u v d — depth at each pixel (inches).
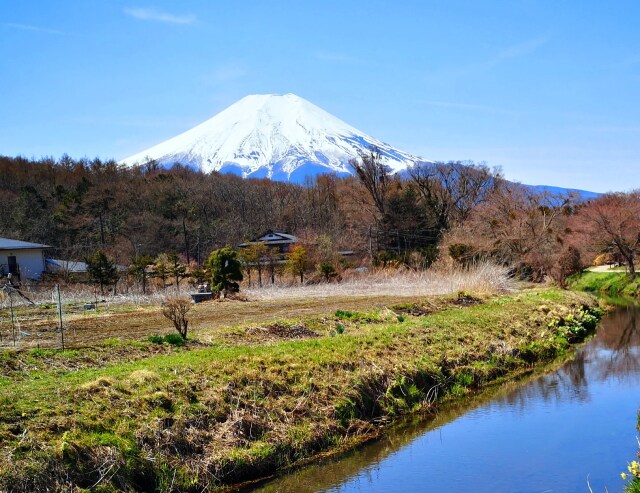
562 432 454.0
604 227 1780.3
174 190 2817.4
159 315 751.7
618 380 611.5
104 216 2358.5
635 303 1366.9
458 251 1641.2
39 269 1617.9
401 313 822.5
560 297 1106.7
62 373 415.5
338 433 432.1
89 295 1058.1
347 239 2469.2
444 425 474.3
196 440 362.9
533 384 598.9
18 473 284.8
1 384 378.0
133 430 343.3
